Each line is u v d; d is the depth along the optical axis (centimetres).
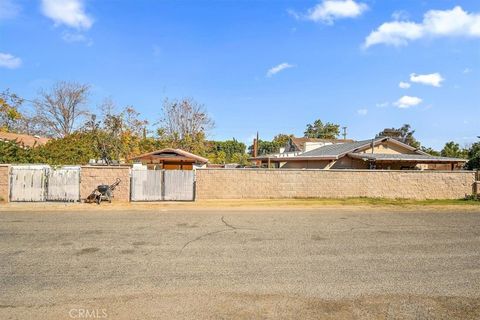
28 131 3581
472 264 636
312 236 861
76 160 2342
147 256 664
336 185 1744
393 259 663
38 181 1454
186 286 508
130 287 502
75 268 586
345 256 679
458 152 3819
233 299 463
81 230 902
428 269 604
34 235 838
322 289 504
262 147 6088
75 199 1482
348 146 2755
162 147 3116
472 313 429
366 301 462
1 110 3077
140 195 1541
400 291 500
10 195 1441
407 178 1797
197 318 405
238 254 684
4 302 444
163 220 1071
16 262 616
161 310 426
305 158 2566
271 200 1631
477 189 1831
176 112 3291
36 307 430
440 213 1310
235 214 1215
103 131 2734
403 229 970
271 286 513
